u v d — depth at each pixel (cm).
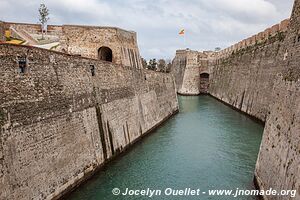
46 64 1420
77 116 1639
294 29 1443
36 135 1297
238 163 2002
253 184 1656
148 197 1518
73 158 1552
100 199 1475
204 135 2791
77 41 2603
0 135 1105
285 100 1327
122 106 2319
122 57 2655
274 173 1262
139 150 2306
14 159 1158
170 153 2233
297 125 1100
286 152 1159
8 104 1166
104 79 2056
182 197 1517
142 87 2927
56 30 3059
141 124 2720
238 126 3167
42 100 1362
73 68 1667
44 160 1327
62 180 1439
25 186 1194
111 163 1980
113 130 2081
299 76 1198
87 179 1677
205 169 1898
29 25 2983
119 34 2648
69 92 1592
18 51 1237
